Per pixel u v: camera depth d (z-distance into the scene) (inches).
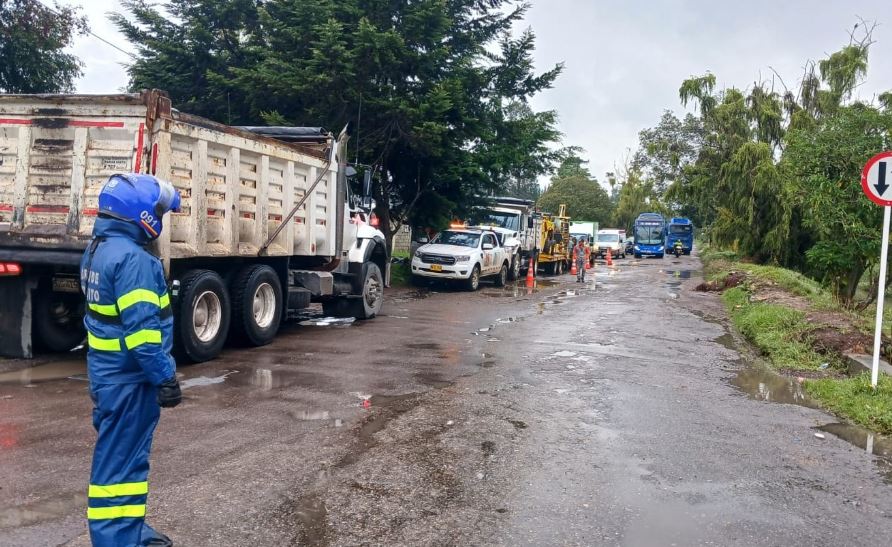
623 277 1178.0
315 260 473.1
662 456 221.0
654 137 2240.4
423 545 153.6
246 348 390.0
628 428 251.1
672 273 1317.7
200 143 332.2
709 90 1417.3
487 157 805.2
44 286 338.3
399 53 679.7
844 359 387.5
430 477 195.0
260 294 397.4
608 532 163.6
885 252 315.9
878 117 583.5
